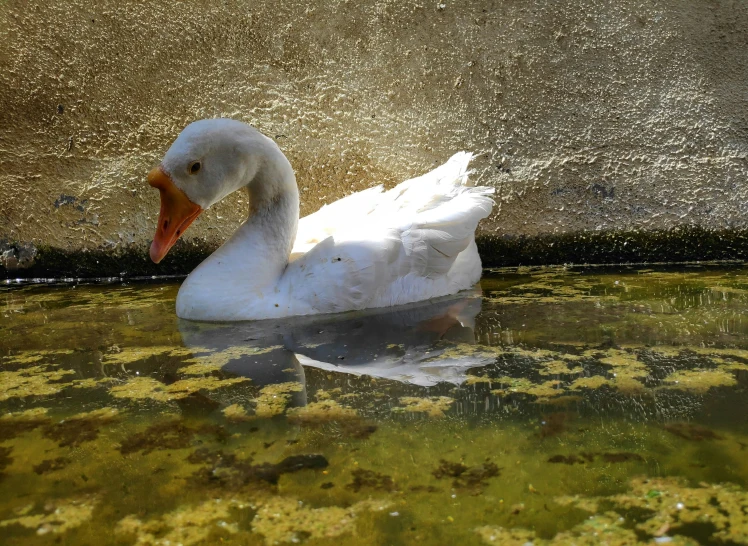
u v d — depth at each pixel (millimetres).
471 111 1996
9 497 1028
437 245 1593
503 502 996
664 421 1130
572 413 1155
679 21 2002
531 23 2006
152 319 1542
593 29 2006
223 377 1278
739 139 1990
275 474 1054
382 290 1557
